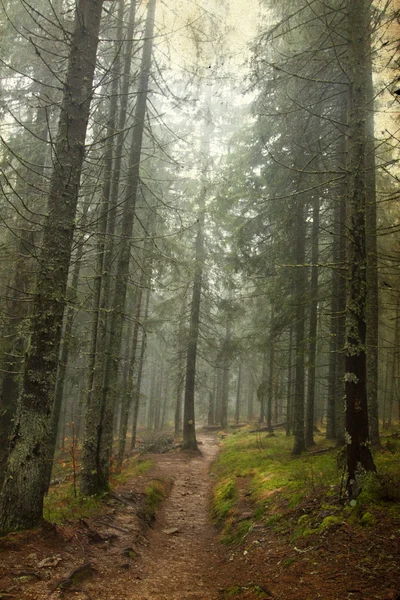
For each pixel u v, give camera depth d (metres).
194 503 10.15
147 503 8.89
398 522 4.74
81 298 12.97
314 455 12.01
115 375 9.75
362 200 6.51
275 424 24.05
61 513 6.63
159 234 14.31
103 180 9.26
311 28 9.12
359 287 6.30
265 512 7.21
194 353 19.34
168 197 15.44
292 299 12.99
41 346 5.53
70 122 6.06
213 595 4.77
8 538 4.88
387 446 8.77
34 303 5.70
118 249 11.05
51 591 4.11
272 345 14.35
